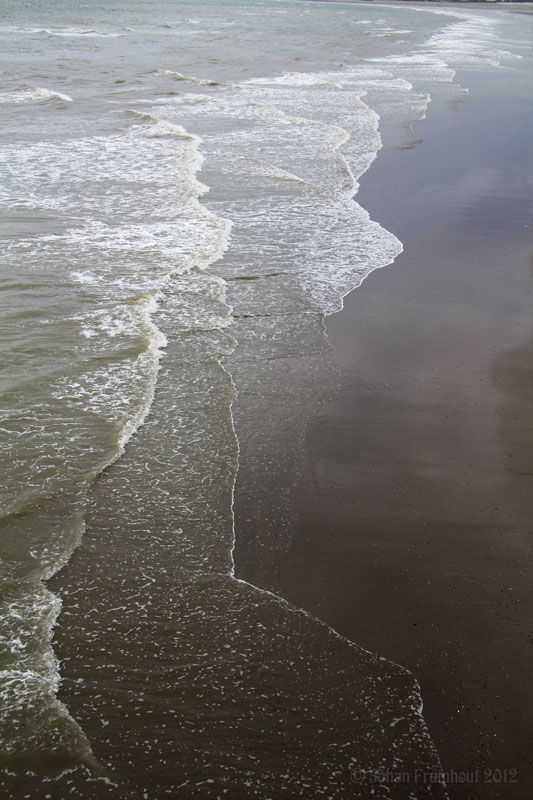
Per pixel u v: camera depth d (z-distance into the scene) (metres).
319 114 19.42
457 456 5.45
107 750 3.24
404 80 26.77
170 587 4.20
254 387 6.42
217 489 5.07
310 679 3.63
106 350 6.80
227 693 3.55
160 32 43.56
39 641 3.77
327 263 9.39
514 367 6.80
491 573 4.31
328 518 4.79
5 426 5.54
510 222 11.20
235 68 29.17
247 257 9.45
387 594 4.16
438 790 3.13
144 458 5.36
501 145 16.42
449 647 3.82
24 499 4.80
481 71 30.67
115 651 3.75
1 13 54.00
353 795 3.11
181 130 16.30
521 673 3.67
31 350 6.68
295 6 82.56
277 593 4.18
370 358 6.97
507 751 3.30
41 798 3.04
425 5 102.12
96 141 15.02
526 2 118.94
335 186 12.89
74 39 37.78
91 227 10.08
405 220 11.21
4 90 21.00
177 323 7.53
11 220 10.11
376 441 5.64
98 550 4.45
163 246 9.55
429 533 4.64
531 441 5.64
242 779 3.15
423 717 3.45
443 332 7.52
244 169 13.65
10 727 3.31
